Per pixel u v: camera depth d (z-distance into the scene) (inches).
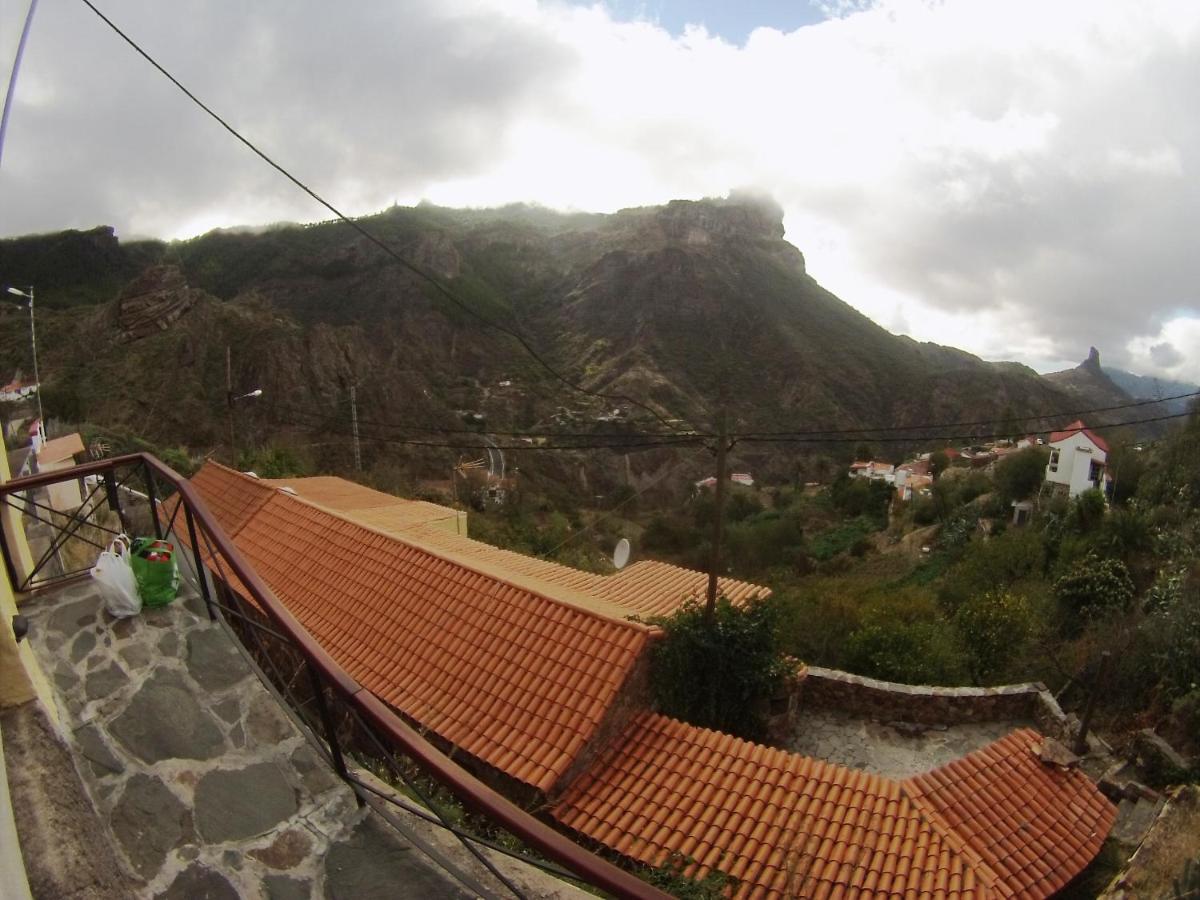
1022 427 3139.8
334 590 478.9
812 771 351.3
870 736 466.9
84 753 144.5
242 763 152.0
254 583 154.0
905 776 432.1
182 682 167.9
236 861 131.8
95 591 194.5
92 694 160.2
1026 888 319.9
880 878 299.6
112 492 224.8
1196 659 514.3
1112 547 879.1
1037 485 1619.1
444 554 481.7
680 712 406.0
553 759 343.6
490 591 441.7
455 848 154.1
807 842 312.8
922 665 555.2
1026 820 354.9
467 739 359.3
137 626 182.9
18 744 121.6
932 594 1007.0
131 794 138.7
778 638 469.1
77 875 110.7
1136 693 538.0
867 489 2379.4
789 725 467.2
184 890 124.2
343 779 150.8
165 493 711.1
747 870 302.5
